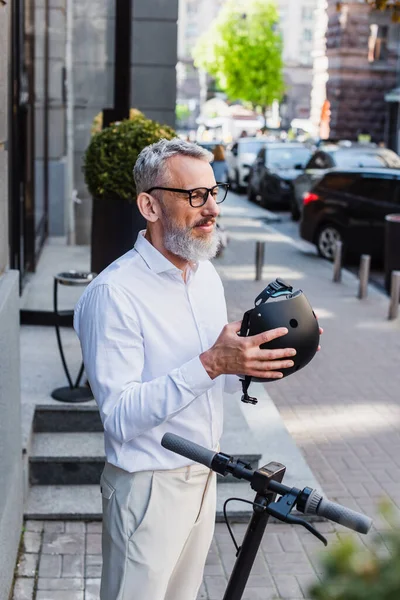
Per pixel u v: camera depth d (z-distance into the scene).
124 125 6.15
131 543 2.87
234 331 2.59
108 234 6.06
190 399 2.60
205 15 100.56
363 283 12.24
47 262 10.04
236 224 20.84
